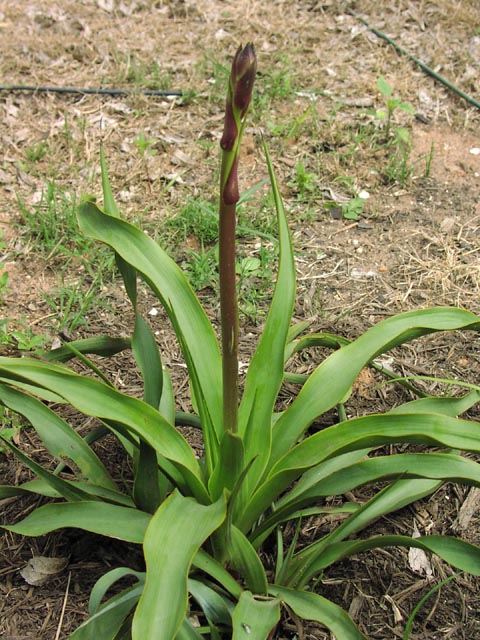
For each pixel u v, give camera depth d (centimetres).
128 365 141
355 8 267
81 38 244
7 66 228
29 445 125
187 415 115
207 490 97
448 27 257
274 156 197
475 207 182
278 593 95
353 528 101
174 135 204
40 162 193
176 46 244
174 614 75
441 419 88
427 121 213
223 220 77
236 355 84
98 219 97
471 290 158
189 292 102
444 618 102
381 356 142
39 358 115
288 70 229
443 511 116
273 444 100
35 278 160
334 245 171
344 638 88
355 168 195
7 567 107
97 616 87
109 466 121
